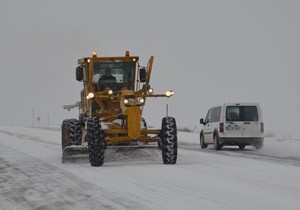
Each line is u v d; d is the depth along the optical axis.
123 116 14.48
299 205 8.06
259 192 9.26
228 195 8.96
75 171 12.77
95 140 13.66
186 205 8.10
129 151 15.02
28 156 17.72
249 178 11.12
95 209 8.04
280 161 15.12
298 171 12.43
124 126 14.51
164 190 9.54
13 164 14.94
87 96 15.49
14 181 11.34
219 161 15.07
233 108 20.67
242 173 12.02
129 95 14.20
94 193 9.41
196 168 13.07
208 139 21.75
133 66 16.47
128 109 13.82
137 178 11.20
